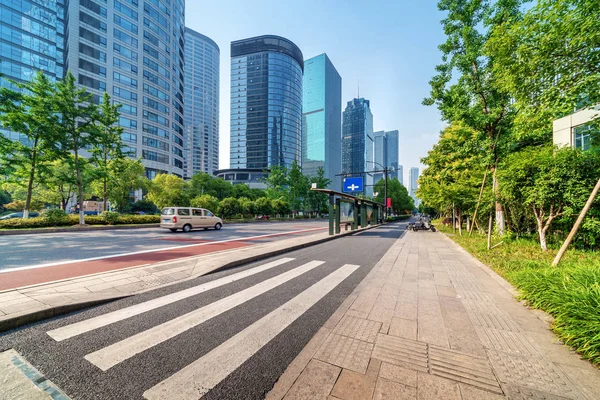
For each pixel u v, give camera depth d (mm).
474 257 8109
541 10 4781
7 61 46000
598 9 4043
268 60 92875
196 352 2707
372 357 2633
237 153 94500
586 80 4449
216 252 8852
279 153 92938
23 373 2326
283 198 46969
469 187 14242
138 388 2141
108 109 21953
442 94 10742
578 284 3518
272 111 92375
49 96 17625
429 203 24422
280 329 3256
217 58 141500
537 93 5504
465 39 9875
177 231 17875
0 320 3096
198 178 45469
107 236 14109
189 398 2025
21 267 6461
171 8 62594
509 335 3090
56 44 52438
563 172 7570
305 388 2158
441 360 2584
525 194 8477
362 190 29594
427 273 6270
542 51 4785
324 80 118438
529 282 4320
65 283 4906
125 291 4566
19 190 32188
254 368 2438
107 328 3238
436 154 15492
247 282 5352
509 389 2139
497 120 9633
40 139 17938
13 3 46719
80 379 2250
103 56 48812
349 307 4027
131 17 52938
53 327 3250
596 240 7898
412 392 2107
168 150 60812
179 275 5695
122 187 30500
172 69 62625
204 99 133500
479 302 4238
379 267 6914
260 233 16766
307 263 7328
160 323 3396
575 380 2250
